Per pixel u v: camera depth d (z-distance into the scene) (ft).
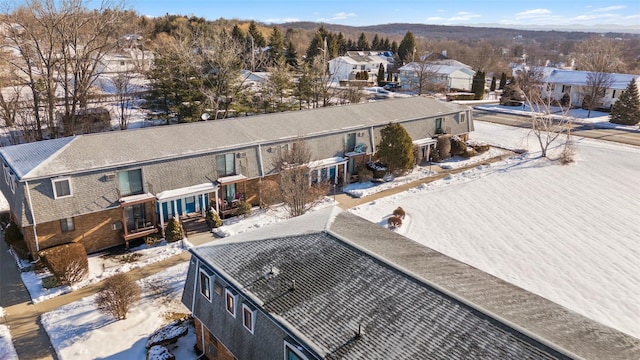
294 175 100.58
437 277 53.26
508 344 40.52
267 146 115.96
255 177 114.21
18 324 71.72
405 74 321.52
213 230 104.58
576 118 225.56
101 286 82.53
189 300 65.21
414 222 110.32
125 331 69.97
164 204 102.01
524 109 253.44
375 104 153.79
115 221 96.58
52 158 90.68
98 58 161.58
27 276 85.20
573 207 119.14
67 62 156.66
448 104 169.37
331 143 130.11
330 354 42.45
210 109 179.83
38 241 88.17
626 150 167.53
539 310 49.98
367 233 66.44
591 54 372.58
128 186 97.19
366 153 137.69
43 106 169.17
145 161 97.30
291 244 60.95
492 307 47.11
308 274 54.34
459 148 161.68
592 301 77.92
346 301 49.14
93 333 69.21
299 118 131.54
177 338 67.41
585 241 100.17
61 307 76.13
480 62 452.35
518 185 135.23
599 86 235.20
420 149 150.51
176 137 108.06
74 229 91.97
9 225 100.99
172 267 89.30
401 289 49.52
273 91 197.16
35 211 85.56
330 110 141.18
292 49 341.21
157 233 101.35
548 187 133.39
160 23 360.48
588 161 156.46
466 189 132.36
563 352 38.65
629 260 91.71
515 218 112.68
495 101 287.07
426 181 140.05
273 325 49.42
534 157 161.89
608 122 216.33
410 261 57.31
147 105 182.60
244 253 61.00
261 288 53.16
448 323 44.01
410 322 44.93
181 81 176.45
